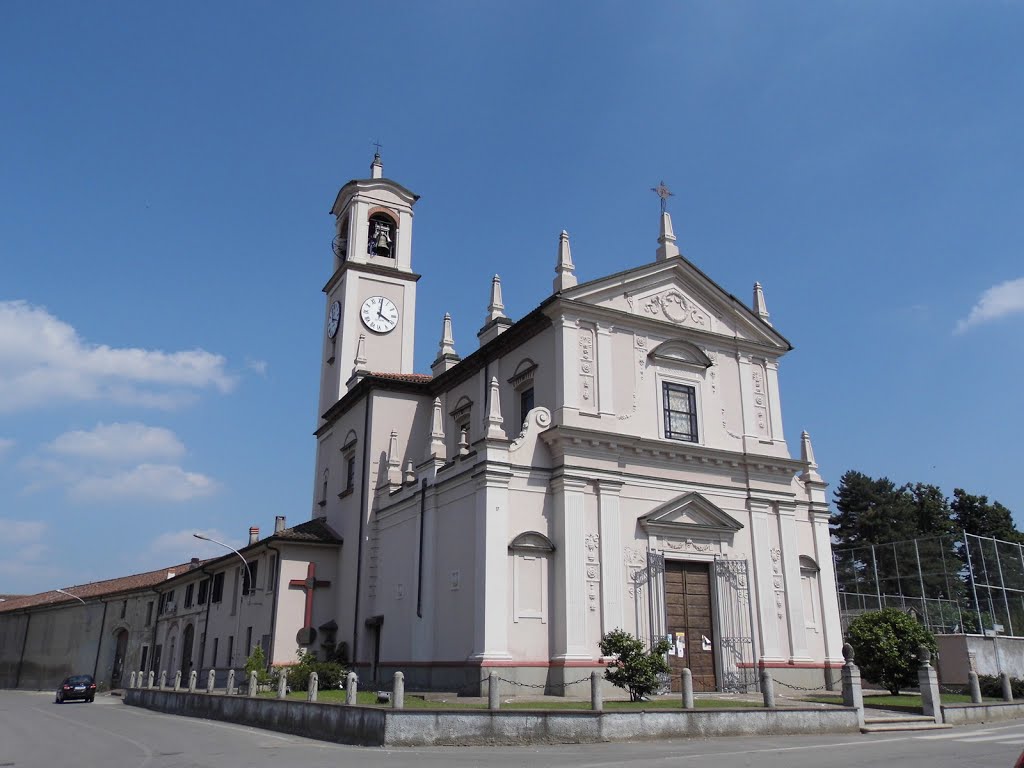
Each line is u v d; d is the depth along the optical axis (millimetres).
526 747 16656
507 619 24453
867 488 72312
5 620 80125
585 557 25703
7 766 15672
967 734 20281
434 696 23453
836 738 19078
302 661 32125
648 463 27891
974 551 39375
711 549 28266
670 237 31141
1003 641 37156
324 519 39562
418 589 28344
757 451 30312
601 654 24891
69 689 46625
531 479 26172
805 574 30969
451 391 35625
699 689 26688
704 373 30172
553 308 27812
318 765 14008
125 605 62062
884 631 28516
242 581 40531
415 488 30344
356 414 37812
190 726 25281
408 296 45781
